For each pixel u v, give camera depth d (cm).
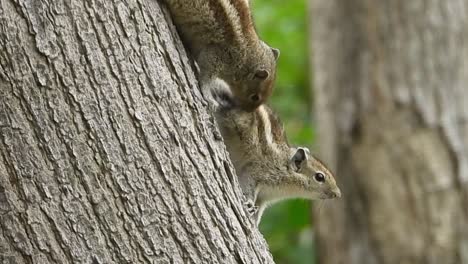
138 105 897
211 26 1108
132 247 884
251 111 1309
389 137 1895
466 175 1864
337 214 1958
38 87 854
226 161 970
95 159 873
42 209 858
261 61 1255
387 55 1902
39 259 857
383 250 1894
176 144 917
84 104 870
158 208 898
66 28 867
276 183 1413
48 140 858
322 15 2002
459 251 1853
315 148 2147
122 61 893
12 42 848
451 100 1883
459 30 1897
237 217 958
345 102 1952
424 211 1872
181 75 943
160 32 935
